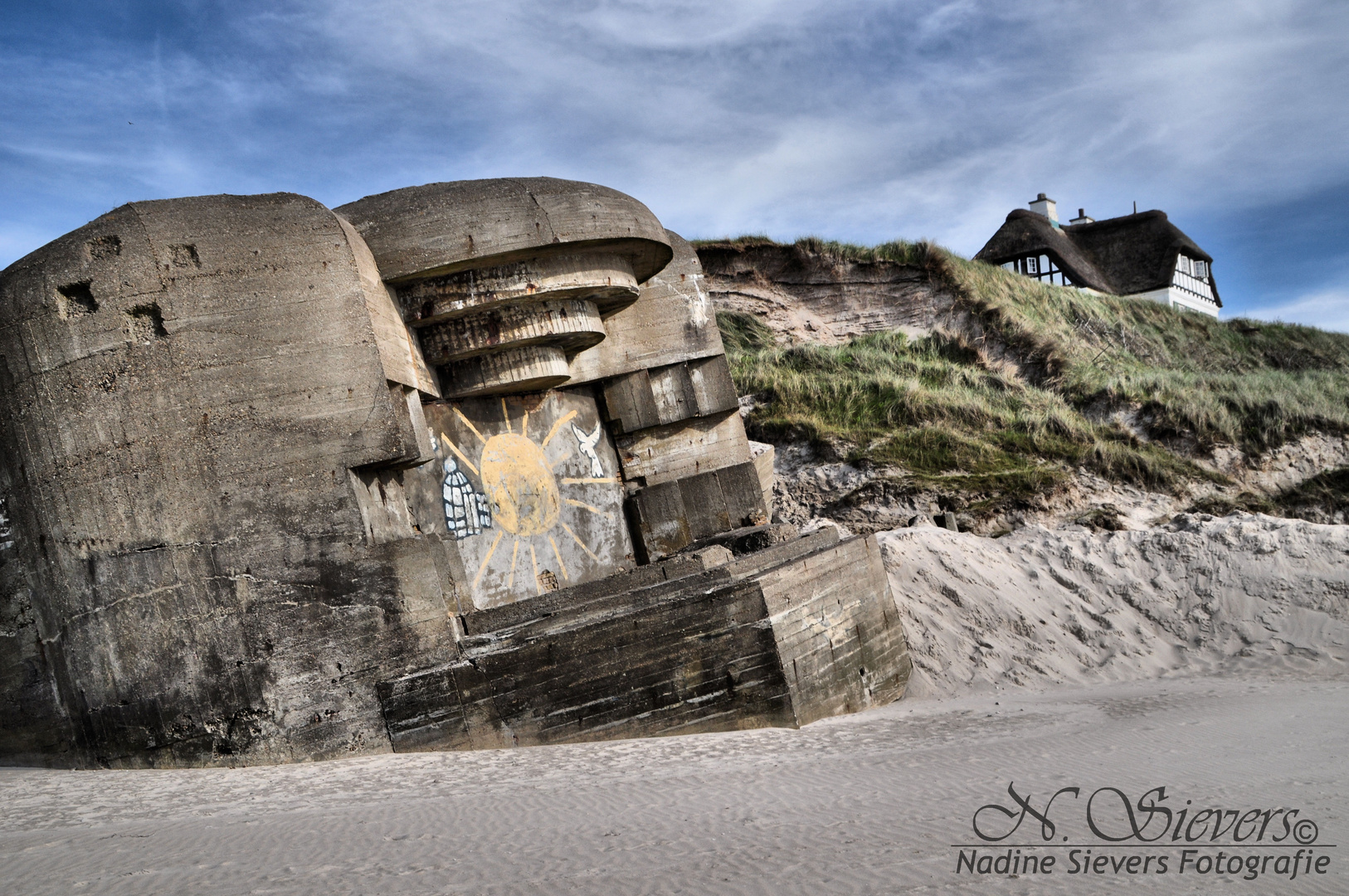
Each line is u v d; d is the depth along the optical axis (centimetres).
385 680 1056
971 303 3133
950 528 1894
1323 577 1586
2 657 1148
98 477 1059
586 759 973
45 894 523
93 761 1073
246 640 1030
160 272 1047
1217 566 1655
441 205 1237
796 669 1190
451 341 1330
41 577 1116
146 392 1045
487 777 899
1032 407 2592
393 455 1069
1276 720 1042
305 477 1056
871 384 2588
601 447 1597
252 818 742
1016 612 1599
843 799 718
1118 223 4931
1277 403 2569
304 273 1076
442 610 1097
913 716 1234
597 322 1434
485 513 1390
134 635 1049
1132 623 1598
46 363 1073
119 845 648
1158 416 2533
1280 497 2341
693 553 1312
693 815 681
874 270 3241
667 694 1122
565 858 569
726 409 1659
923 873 510
